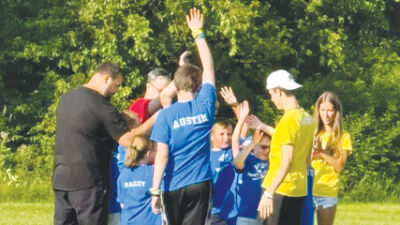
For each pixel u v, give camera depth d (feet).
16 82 177.78
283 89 59.00
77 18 161.68
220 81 166.30
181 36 154.51
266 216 57.82
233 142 65.00
